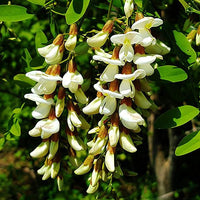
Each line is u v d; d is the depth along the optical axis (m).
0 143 0.35
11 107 0.35
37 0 0.29
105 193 0.31
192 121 0.50
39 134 0.27
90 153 0.27
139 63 0.24
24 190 0.98
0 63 0.44
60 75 0.27
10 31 0.40
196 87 0.33
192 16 0.34
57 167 0.29
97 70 0.30
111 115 0.26
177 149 0.27
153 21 0.24
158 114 0.56
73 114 0.28
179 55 0.29
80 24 0.28
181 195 0.97
